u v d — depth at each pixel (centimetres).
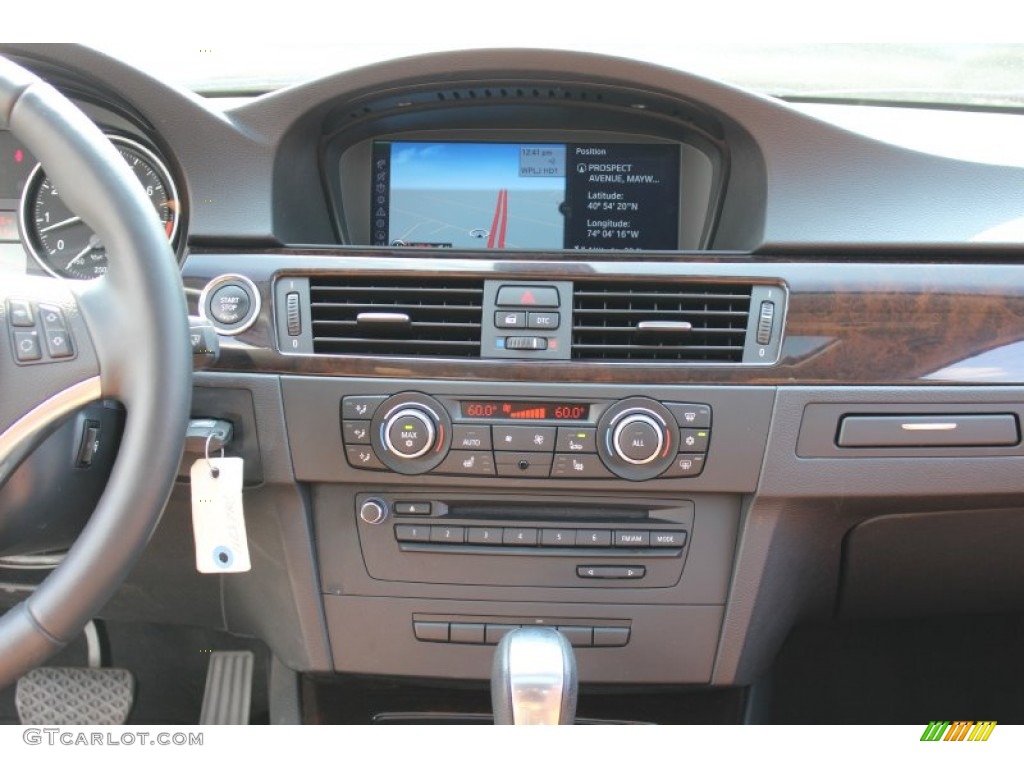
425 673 129
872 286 117
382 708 142
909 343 117
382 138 139
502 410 118
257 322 120
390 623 127
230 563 110
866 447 118
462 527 123
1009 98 140
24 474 93
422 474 120
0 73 86
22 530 96
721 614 125
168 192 124
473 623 126
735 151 129
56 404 86
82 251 126
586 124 137
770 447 118
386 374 119
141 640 168
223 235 121
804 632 169
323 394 119
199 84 148
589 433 118
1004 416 117
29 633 80
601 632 126
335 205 139
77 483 100
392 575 126
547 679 101
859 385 118
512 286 119
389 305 120
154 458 84
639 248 136
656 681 128
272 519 125
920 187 118
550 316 118
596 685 130
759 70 147
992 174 118
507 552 124
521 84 127
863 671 169
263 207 121
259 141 122
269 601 131
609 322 119
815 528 126
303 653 130
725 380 117
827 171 119
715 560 123
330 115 129
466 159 138
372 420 119
